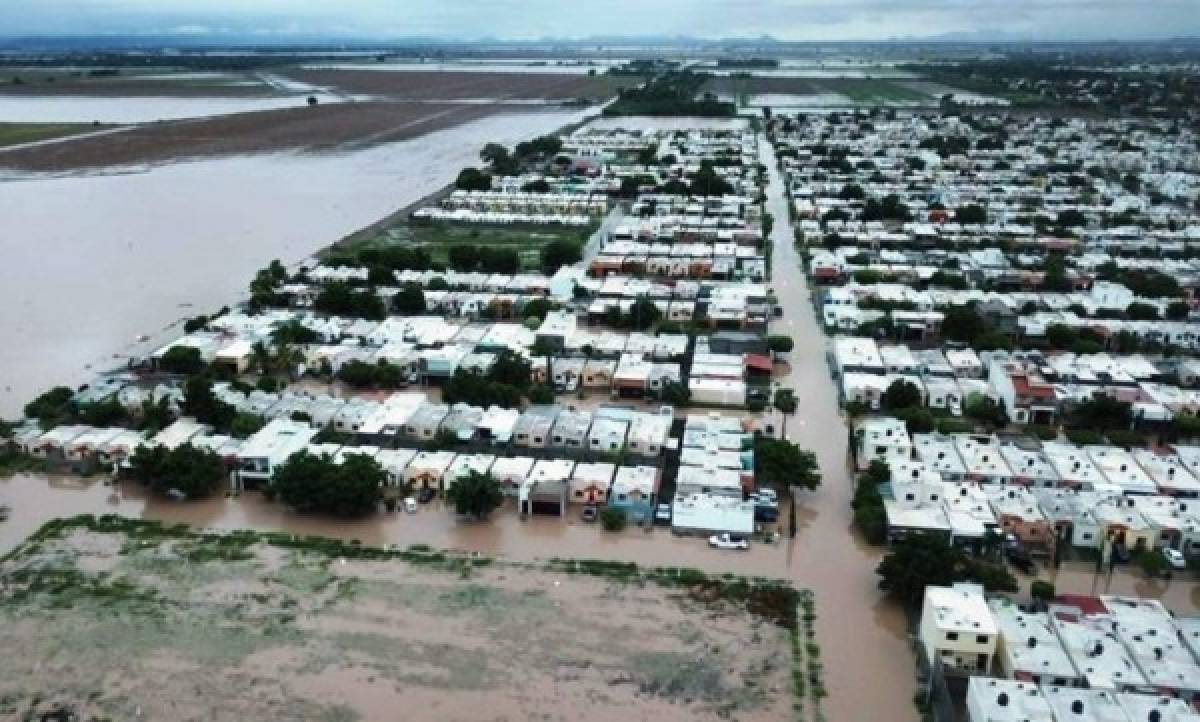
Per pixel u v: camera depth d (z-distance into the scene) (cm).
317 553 11525
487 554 11594
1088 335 18812
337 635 9956
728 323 19550
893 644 10062
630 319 19562
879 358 17275
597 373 16475
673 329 19062
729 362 17088
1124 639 9531
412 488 13062
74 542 11681
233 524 12225
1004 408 15462
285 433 13875
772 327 19838
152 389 15575
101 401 15000
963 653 9438
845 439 14762
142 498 12875
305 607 10425
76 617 10169
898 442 13675
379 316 19950
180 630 9981
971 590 10112
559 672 9444
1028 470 13238
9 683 9138
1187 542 11594
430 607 10475
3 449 13962
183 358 16500
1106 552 11481
